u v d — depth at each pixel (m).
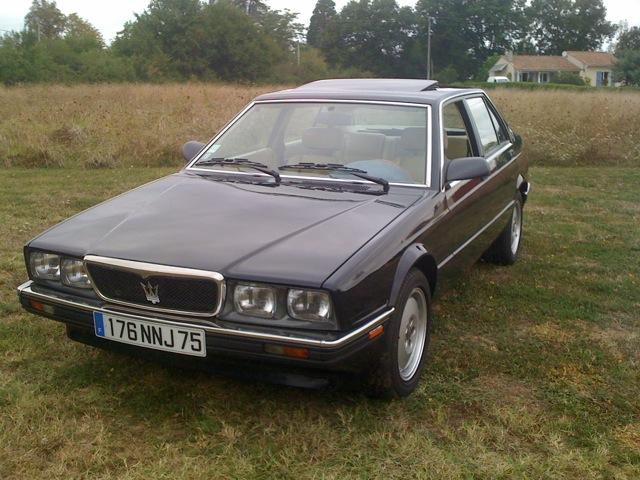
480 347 4.07
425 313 3.58
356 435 3.04
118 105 16.61
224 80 55.00
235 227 3.21
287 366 2.89
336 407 3.28
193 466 2.78
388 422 3.16
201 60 53.72
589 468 2.85
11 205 7.77
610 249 6.45
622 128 14.75
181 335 2.93
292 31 80.94
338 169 3.88
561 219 7.74
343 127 4.14
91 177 10.11
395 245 3.19
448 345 4.09
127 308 3.07
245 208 3.43
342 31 92.62
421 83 4.77
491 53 96.44
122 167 11.30
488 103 5.57
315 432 3.04
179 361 3.06
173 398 3.34
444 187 3.90
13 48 43.25
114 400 3.30
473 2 94.12
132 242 3.14
